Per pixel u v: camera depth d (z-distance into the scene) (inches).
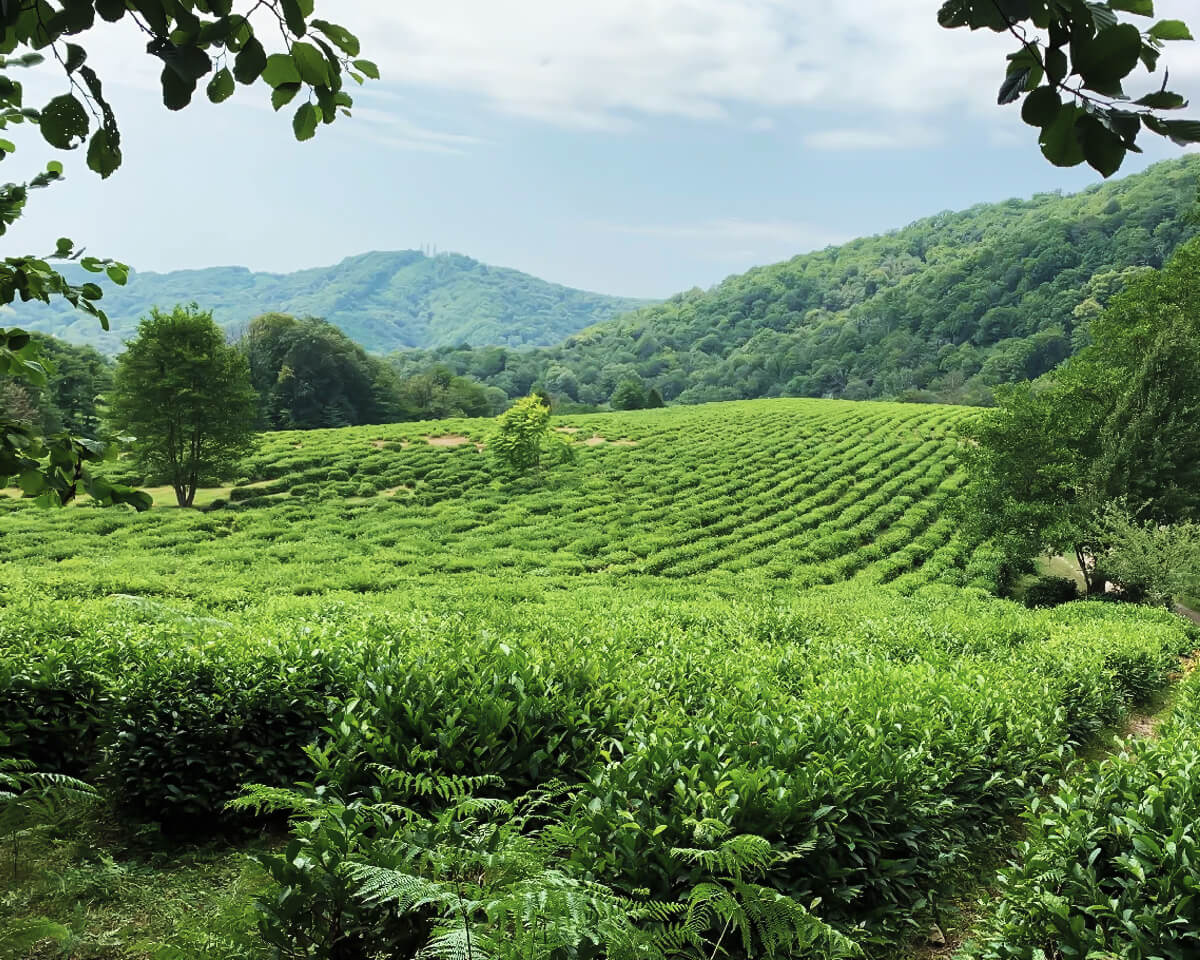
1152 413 1027.3
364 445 1784.0
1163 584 912.3
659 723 245.3
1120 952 150.3
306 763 253.0
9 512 1206.9
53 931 143.5
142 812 238.7
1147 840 167.5
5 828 205.8
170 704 240.7
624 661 350.9
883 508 1428.4
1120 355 1132.5
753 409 2632.9
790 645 446.0
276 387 2819.9
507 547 1172.5
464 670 266.4
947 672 378.0
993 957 172.9
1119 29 55.8
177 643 305.4
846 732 242.5
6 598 562.3
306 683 260.7
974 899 232.5
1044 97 61.9
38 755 257.9
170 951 124.9
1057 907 160.6
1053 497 1086.4
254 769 244.8
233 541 1109.7
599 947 125.7
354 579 881.5
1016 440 1088.2
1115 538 960.3
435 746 227.1
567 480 1577.3
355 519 1305.4
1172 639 652.1
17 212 131.7
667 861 168.9
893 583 1071.0
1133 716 498.0
